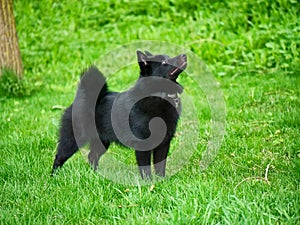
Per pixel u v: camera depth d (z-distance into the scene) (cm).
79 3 1744
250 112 938
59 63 1477
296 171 638
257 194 561
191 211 514
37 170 703
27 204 582
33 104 1152
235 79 1209
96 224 538
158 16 1616
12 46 1282
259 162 697
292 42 1246
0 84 1262
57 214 557
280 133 813
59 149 725
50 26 1658
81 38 1579
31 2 1772
